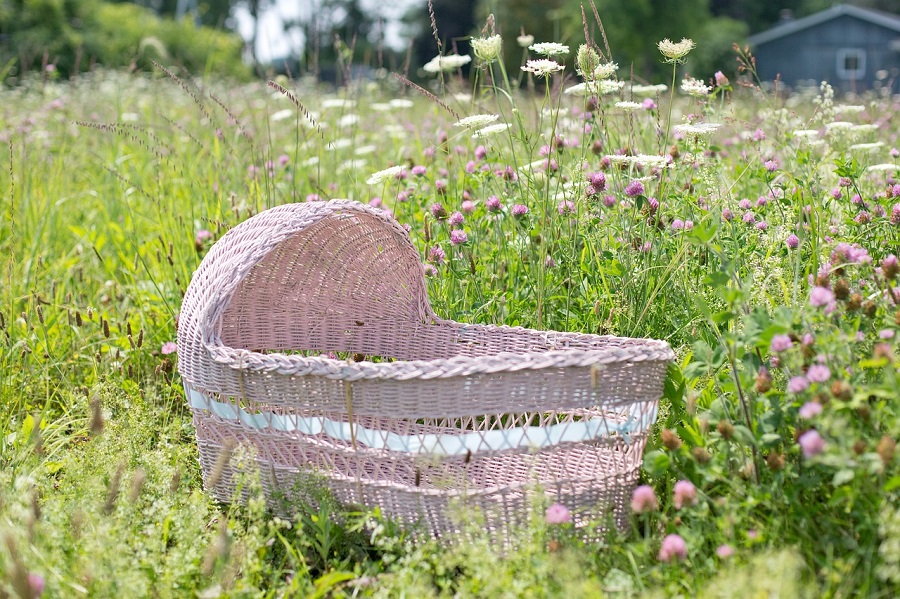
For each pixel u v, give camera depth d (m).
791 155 3.33
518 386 1.99
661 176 2.75
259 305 2.65
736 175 3.55
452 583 1.93
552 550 1.85
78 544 1.85
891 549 1.58
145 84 6.67
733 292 1.92
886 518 1.61
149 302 3.42
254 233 2.36
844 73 30.91
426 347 2.73
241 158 4.16
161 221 3.88
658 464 1.94
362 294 2.74
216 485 2.33
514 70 13.27
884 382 1.92
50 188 4.19
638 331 2.77
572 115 3.81
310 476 2.15
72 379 3.07
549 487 2.04
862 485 1.78
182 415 2.85
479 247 3.16
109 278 3.84
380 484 2.13
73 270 3.75
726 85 3.19
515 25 24.25
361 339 2.79
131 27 15.59
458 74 3.79
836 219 2.94
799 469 1.91
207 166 4.44
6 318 3.09
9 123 5.21
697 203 2.93
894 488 1.70
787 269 2.62
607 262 2.87
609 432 2.12
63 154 4.61
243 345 2.65
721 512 1.88
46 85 6.44
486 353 2.63
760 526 1.83
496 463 2.52
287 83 4.75
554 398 2.00
